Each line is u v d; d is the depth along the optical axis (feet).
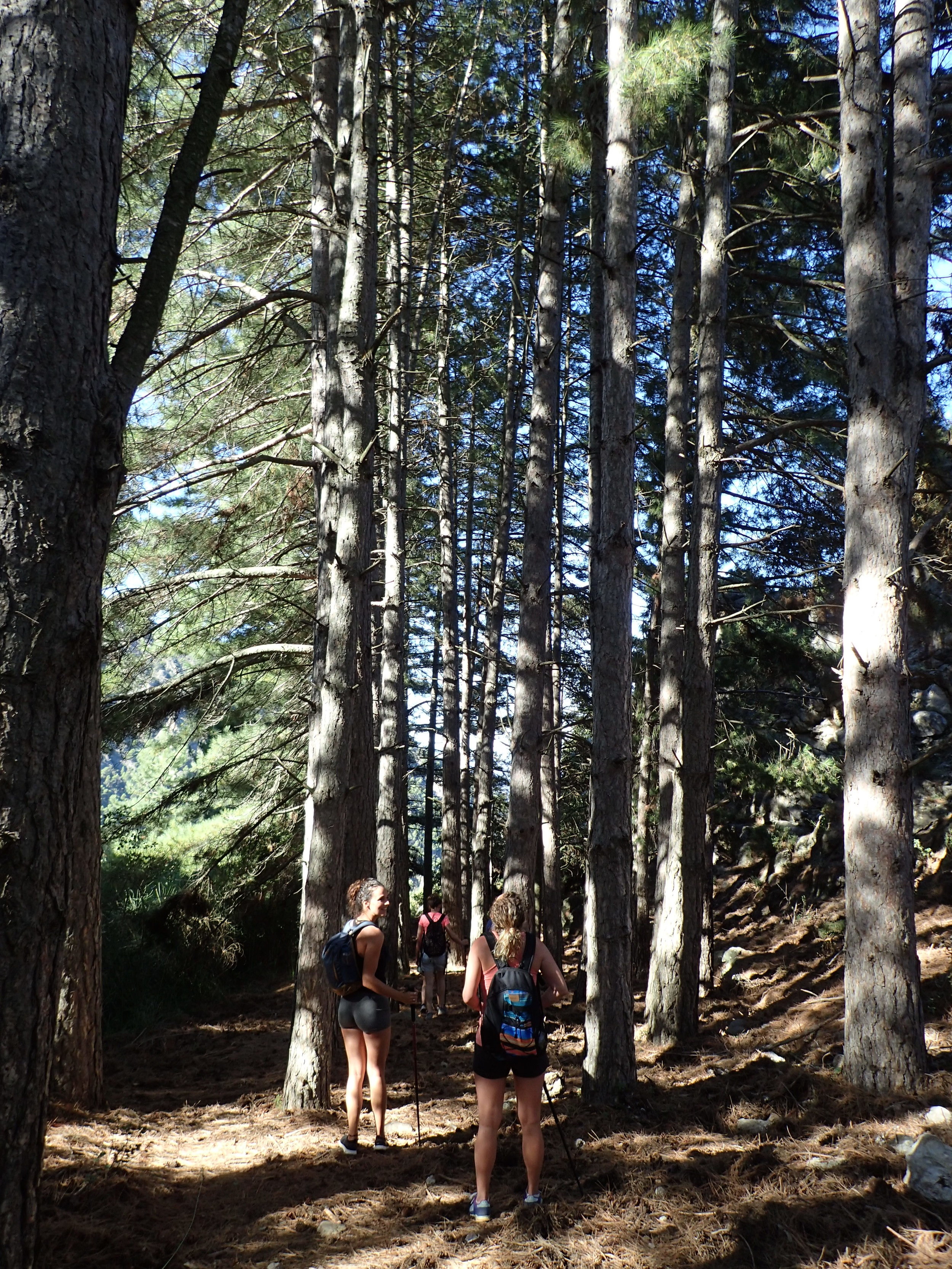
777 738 60.03
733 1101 20.08
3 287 10.17
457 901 55.36
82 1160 18.44
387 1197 16.15
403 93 42.83
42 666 10.09
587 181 45.09
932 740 54.95
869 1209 13.42
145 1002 41.93
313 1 32.40
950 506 21.98
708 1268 12.17
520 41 42.06
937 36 27.99
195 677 43.04
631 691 23.06
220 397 39.73
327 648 24.47
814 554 46.98
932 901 42.86
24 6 10.52
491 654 53.98
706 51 25.43
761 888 57.93
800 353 41.83
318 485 31.76
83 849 23.89
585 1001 41.32
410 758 84.43
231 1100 26.05
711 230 33.86
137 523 43.50
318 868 24.03
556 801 50.80
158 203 34.22
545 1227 13.98
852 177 22.06
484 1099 15.06
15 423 10.11
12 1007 9.78
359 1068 19.31
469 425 59.77
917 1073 18.67
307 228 36.81
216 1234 14.83
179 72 33.42
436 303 51.72
